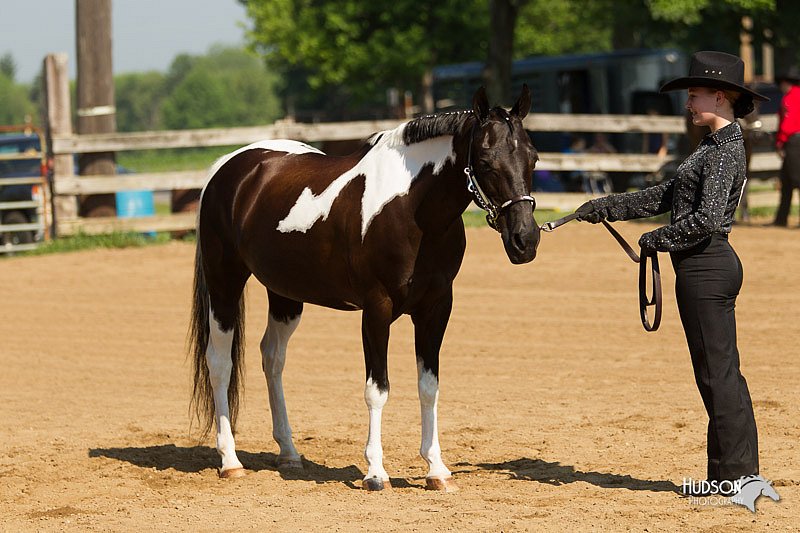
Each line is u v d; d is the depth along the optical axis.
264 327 16.39
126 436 10.54
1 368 14.01
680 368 12.70
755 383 11.70
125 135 24.69
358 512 7.58
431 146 8.00
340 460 9.59
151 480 8.92
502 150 7.37
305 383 12.75
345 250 8.30
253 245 9.07
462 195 7.86
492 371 12.95
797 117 22.84
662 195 7.75
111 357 14.59
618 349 13.84
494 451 9.54
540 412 10.95
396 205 7.99
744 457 7.57
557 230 23.97
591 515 7.29
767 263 19.52
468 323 15.81
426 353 8.34
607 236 22.94
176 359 14.44
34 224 24.44
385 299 8.12
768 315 15.39
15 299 19.02
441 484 8.22
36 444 10.24
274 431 9.38
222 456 9.11
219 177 9.69
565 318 15.91
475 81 42.25
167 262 22.16
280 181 9.05
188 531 7.25
